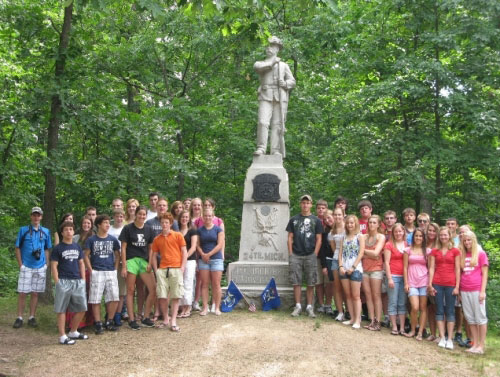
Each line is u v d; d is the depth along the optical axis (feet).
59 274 25.88
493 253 47.98
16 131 42.83
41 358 23.34
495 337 33.35
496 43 47.50
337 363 22.99
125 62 57.57
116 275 27.81
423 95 48.57
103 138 43.93
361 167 54.03
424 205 50.37
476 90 48.34
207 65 63.26
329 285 32.55
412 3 49.03
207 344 24.76
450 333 27.30
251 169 36.81
